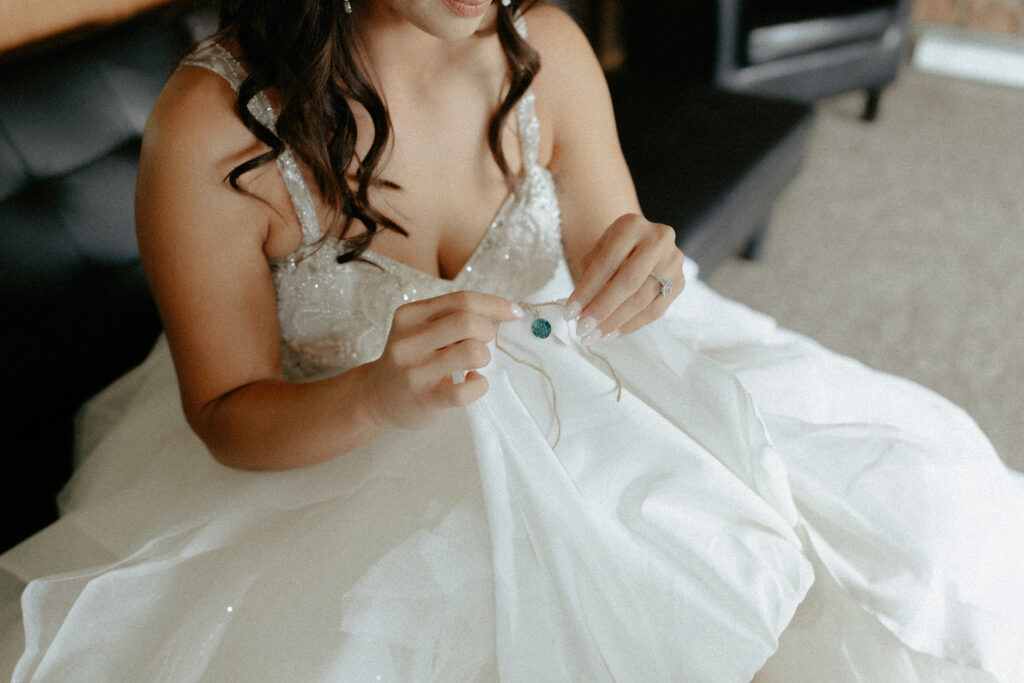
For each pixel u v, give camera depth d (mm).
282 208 836
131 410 1073
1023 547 843
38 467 1107
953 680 723
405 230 906
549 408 760
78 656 729
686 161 1772
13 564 820
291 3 750
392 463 765
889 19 2590
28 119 1072
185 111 768
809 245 2355
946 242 2332
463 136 912
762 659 667
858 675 723
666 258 755
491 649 673
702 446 808
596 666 660
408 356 619
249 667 690
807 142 1991
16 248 1055
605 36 3166
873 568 789
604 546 689
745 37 2457
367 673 655
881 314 2092
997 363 1928
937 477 830
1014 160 2680
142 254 812
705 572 705
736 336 1140
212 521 787
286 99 781
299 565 743
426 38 843
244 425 783
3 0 1154
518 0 931
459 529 701
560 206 1048
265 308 855
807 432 867
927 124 2916
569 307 736
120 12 1333
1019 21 3299
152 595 770
